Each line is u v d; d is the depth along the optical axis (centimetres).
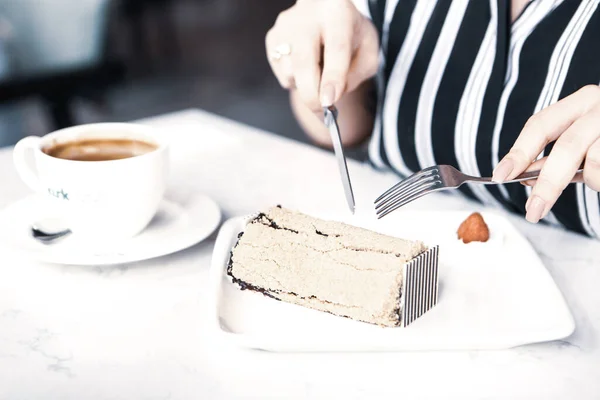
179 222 82
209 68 404
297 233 69
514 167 66
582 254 79
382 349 59
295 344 58
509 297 67
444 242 77
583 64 90
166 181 79
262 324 62
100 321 65
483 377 57
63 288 71
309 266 65
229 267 68
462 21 102
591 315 66
